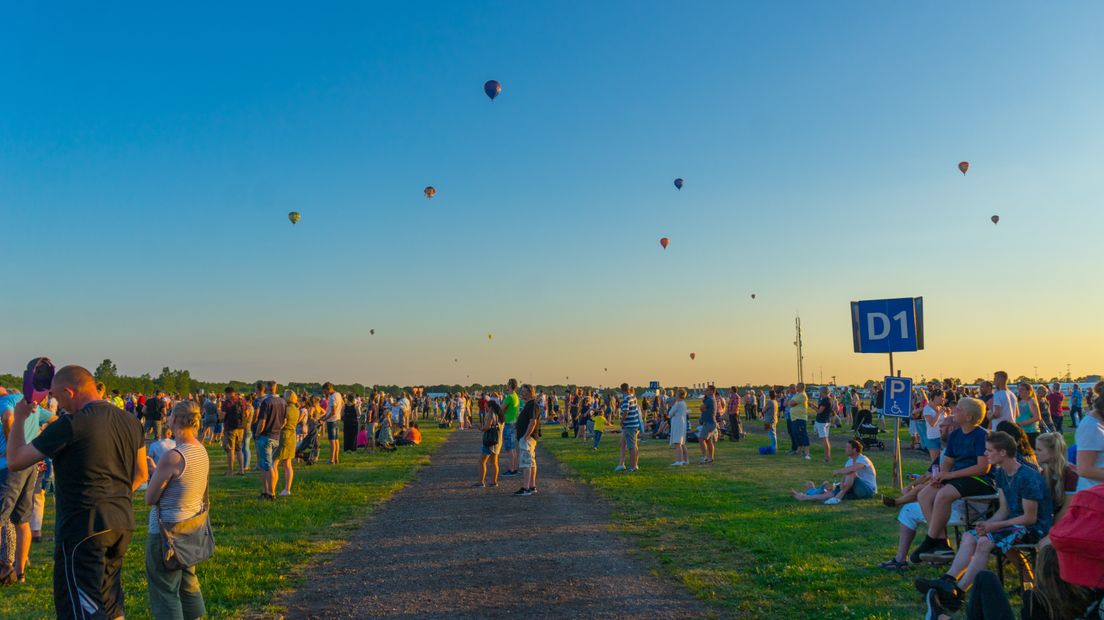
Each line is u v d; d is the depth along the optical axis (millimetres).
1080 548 3416
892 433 25812
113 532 4426
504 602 6301
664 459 18406
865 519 9594
